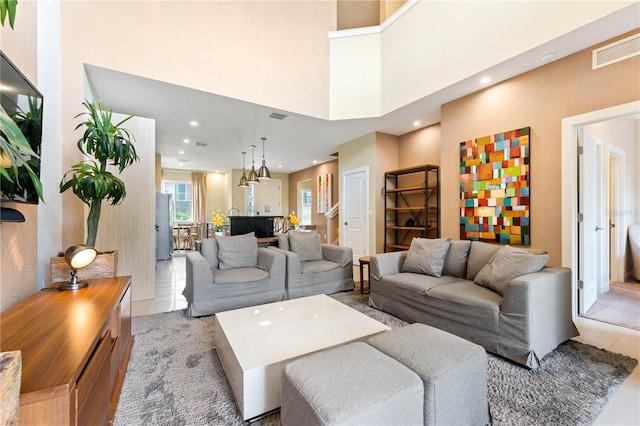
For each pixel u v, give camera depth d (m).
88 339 1.18
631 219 4.57
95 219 2.25
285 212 10.51
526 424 1.45
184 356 2.15
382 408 1.03
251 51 3.96
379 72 4.57
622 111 2.60
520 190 3.33
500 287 2.31
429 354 1.34
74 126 2.82
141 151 3.64
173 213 9.88
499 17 3.09
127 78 3.24
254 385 1.47
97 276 2.29
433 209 5.13
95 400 1.17
